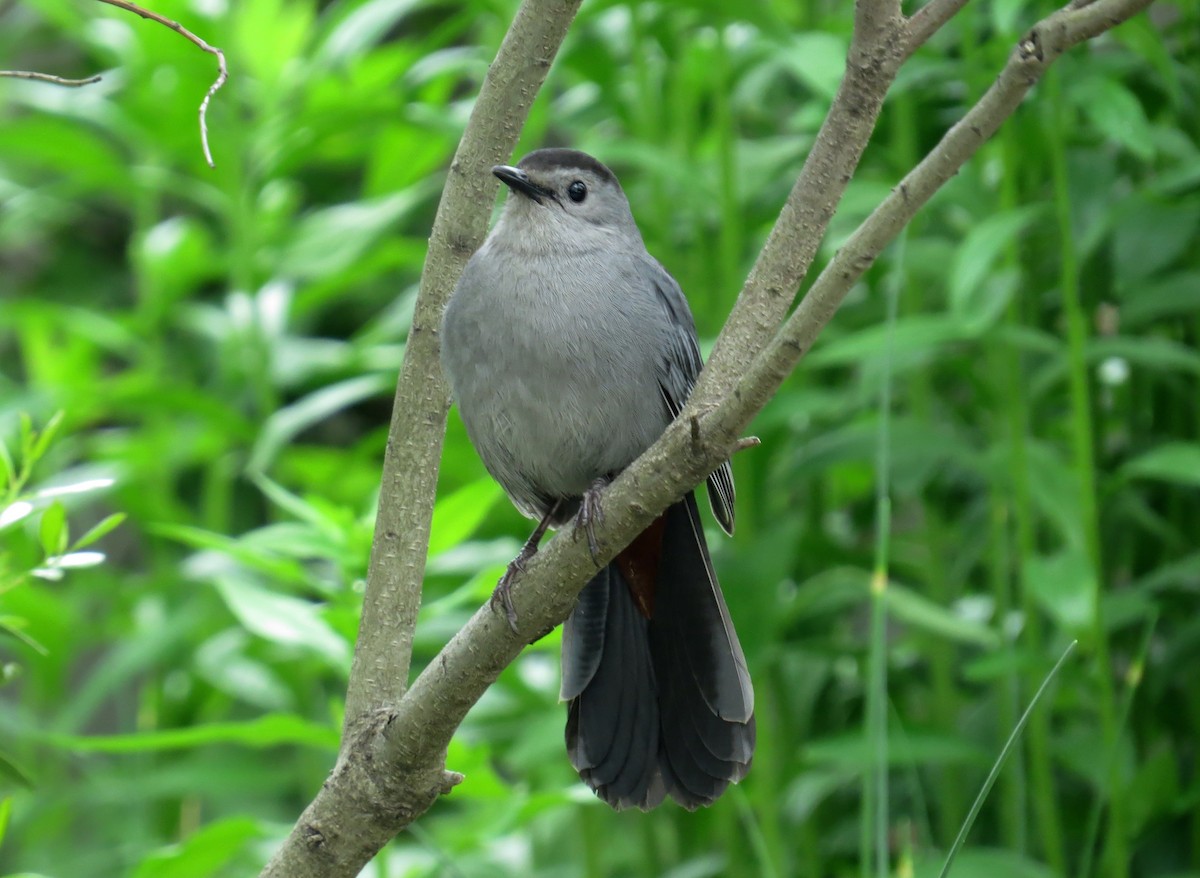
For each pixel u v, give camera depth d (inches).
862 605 363.3
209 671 339.6
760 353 170.4
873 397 323.9
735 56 335.0
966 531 332.8
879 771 221.6
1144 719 305.0
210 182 386.3
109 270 559.2
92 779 368.5
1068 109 336.5
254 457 339.9
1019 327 301.1
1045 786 280.4
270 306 372.8
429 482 191.9
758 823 309.6
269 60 376.8
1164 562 322.0
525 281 243.9
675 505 218.1
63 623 366.6
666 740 214.8
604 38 335.0
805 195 171.2
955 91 343.9
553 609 174.9
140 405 354.3
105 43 394.6
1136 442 323.3
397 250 368.2
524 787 298.5
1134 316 288.8
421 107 330.0
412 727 174.9
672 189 355.3
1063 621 253.4
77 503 378.3
